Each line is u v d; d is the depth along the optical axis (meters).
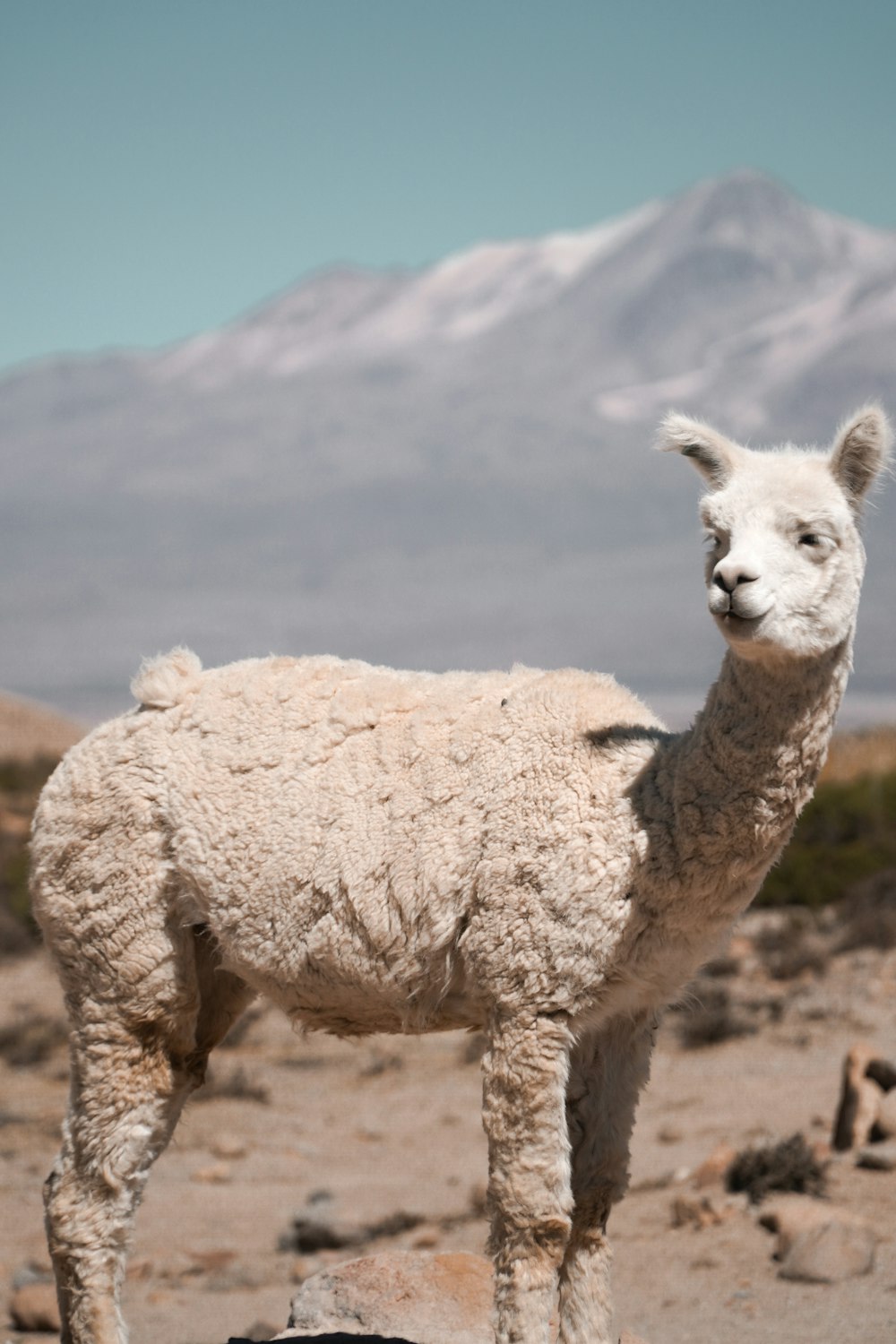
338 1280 8.44
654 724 7.34
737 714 6.66
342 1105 17.58
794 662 6.62
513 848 6.87
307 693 7.77
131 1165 7.66
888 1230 10.60
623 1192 7.12
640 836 6.73
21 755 65.69
